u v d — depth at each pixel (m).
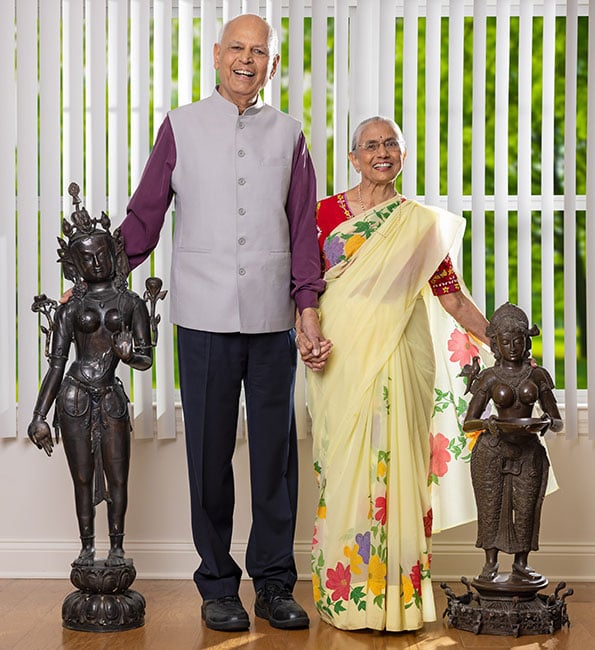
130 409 3.91
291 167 3.22
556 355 5.70
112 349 3.17
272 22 3.86
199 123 3.17
